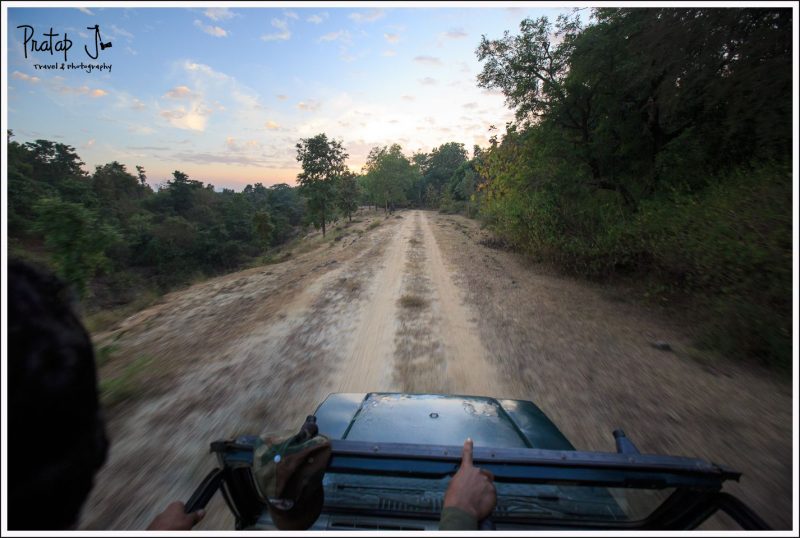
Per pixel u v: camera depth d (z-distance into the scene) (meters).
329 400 2.48
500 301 10.39
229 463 1.33
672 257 9.12
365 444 1.28
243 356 6.75
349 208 63.00
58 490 0.47
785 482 3.44
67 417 0.48
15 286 0.48
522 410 2.40
